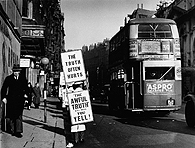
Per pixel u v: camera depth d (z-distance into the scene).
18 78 8.79
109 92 19.34
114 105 17.59
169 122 13.39
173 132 10.31
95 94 47.09
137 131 10.70
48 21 49.44
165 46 14.87
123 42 15.89
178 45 15.02
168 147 7.71
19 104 8.74
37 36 18.64
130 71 14.95
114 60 18.25
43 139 8.62
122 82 15.49
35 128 10.80
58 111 18.58
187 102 11.81
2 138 8.65
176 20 45.88
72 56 8.30
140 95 14.70
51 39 58.03
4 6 10.88
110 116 16.64
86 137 9.52
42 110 19.03
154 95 14.52
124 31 15.77
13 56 13.88
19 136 8.90
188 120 11.72
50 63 55.19
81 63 8.32
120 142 8.55
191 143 8.23
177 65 14.70
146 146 7.89
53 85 53.38
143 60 14.44
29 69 31.33
